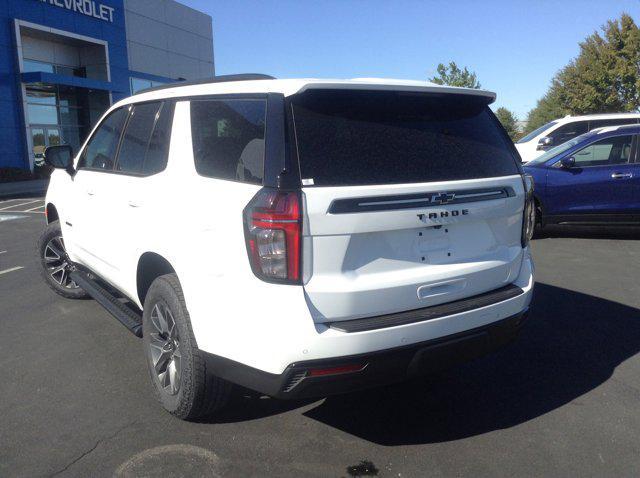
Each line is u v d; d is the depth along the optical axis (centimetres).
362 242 268
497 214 314
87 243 464
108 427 327
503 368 404
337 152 269
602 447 303
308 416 340
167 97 374
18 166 2580
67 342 460
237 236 268
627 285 607
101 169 446
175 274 330
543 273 663
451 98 314
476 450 302
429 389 374
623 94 4009
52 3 2681
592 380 382
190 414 322
